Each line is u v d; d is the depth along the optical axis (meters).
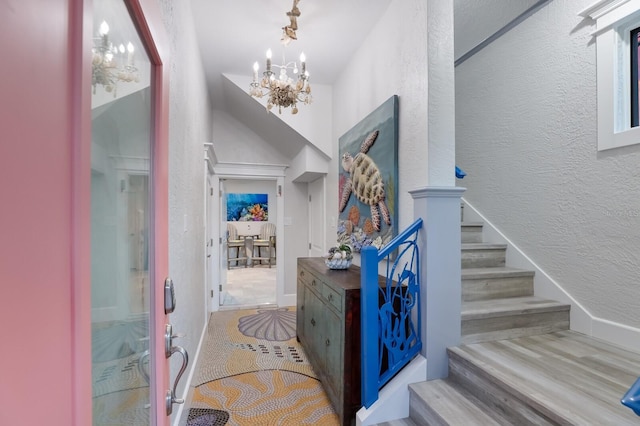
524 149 2.48
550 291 2.25
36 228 0.36
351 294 1.86
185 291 2.04
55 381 0.40
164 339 0.96
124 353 0.83
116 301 0.78
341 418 1.88
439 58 1.89
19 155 0.33
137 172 0.90
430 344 1.81
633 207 1.80
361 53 2.88
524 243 2.47
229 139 4.60
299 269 3.26
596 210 1.99
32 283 0.36
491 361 1.64
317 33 2.71
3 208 0.31
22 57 0.34
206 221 3.68
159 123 0.97
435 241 1.81
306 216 4.87
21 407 0.34
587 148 2.04
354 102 3.05
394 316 1.93
